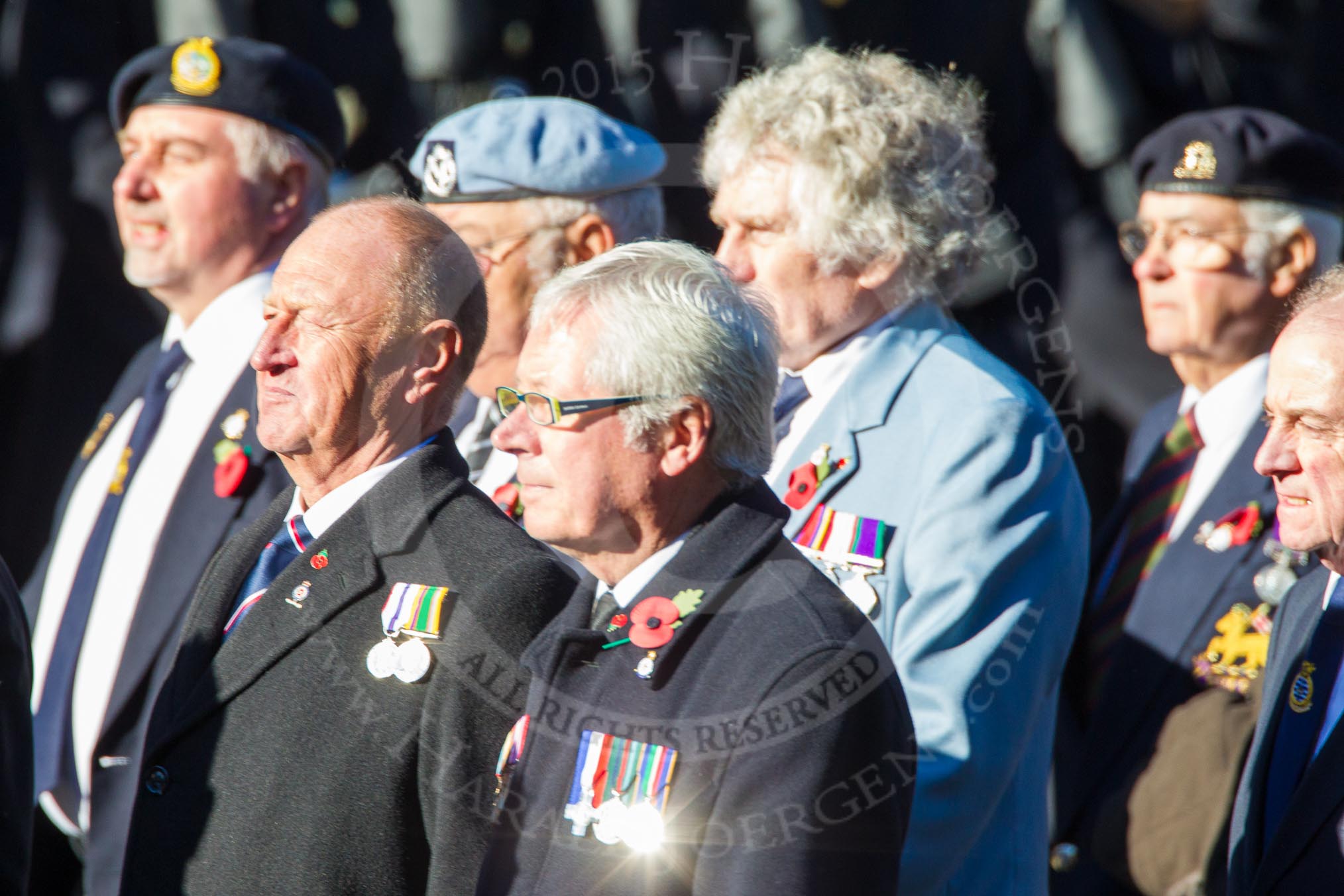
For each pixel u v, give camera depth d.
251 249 13.44
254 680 8.79
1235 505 11.52
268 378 9.19
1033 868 9.79
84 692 12.20
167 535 12.08
